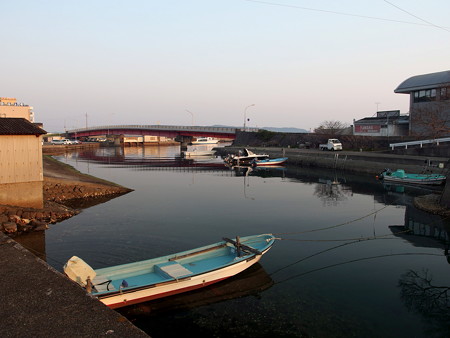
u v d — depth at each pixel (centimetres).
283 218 2500
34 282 751
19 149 2341
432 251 1814
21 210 2311
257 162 6397
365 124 6969
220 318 1169
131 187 3962
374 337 1062
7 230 2064
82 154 9725
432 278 1482
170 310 1216
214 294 1327
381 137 6109
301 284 1420
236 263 1378
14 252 959
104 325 564
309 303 1265
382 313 1200
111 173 5381
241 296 1316
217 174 5259
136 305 1212
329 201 3114
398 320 1156
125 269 1277
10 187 2327
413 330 1100
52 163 5200
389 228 2241
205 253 1483
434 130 3925
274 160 6456
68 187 3369
